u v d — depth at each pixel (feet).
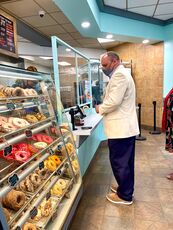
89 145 10.96
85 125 9.28
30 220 4.44
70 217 5.44
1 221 3.17
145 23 16.21
